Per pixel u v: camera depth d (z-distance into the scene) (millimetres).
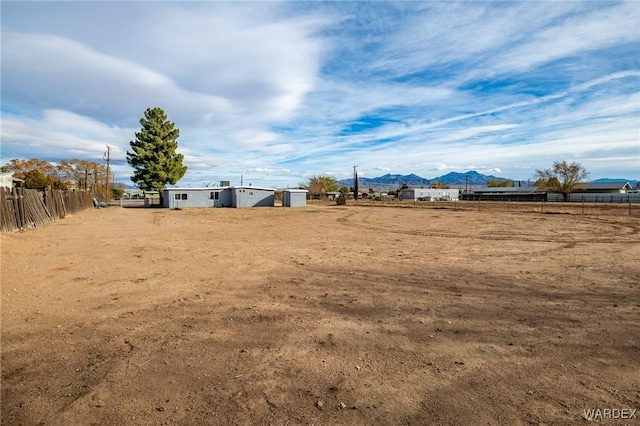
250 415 2408
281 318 4375
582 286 5934
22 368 3076
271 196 45250
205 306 4852
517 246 10922
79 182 68312
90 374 2971
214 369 3064
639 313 4516
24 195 13227
